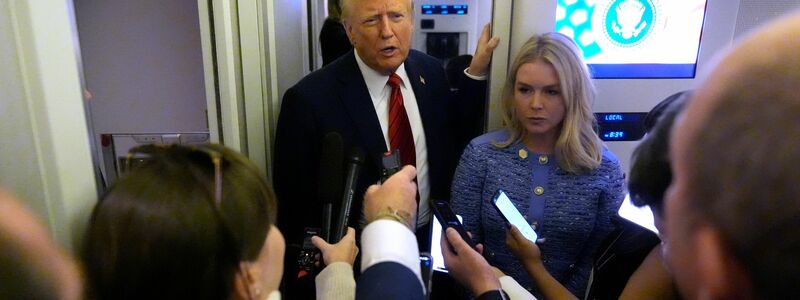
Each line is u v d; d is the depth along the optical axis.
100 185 0.76
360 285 0.66
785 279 0.29
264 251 0.57
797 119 0.26
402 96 1.50
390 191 0.80
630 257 0.84
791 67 0.27
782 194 0.27
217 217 0.49
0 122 0.58
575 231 1.20
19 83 0.57
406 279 0.66
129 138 1.50
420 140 1.53
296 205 1.47
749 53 0.30
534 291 1.22
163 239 0.47
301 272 1.03
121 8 1.55
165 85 1.62
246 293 0.54
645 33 1.30
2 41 0.55
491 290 0.84
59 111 0.60
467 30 3.04
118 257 0.47
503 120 1.37
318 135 1.42
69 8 0.64
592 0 1.28
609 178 1.21
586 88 1.17
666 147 0.58
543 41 1.19
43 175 0.60
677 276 0.36
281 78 1.89
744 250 0.30
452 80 1.94
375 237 0.72
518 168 1.23
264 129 1.60
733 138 0.29
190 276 0.48
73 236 0.62
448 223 1.01
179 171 0.51
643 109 1.36
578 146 1.17
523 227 1.15
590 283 0.95
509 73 1.25
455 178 1.33
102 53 1.58
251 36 1.46
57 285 0.32
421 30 3.04
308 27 2.62
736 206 0.29
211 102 1.29
